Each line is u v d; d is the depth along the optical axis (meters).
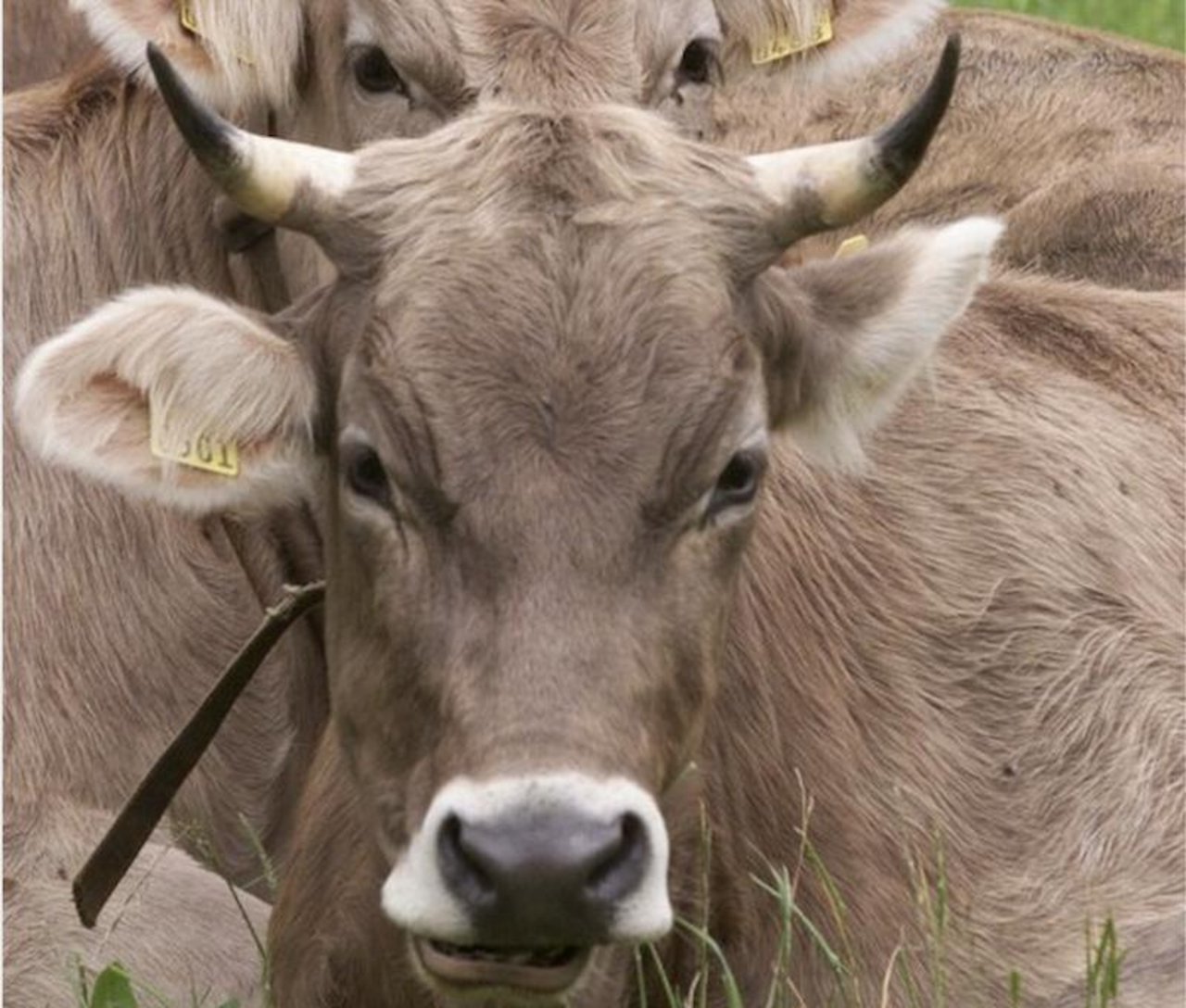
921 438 15.80
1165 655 15.59
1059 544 15.68
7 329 16.08
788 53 17.19
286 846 15.84
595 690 11.66
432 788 11.94
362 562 12.43
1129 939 14.61
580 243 12.33
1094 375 16.59
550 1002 11.88
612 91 14.92
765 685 14.27
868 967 14.03
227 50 15.98
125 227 16.44
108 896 14.27
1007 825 14.91
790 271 13.37
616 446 12.02
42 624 15.62
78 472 14.50
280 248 16.06
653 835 11.42
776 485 15.03
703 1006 13.15
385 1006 13.37
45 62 20.56
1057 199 20.00
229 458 12.77
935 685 15.12
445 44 15.17
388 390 12.23
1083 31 22.27
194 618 15.90
